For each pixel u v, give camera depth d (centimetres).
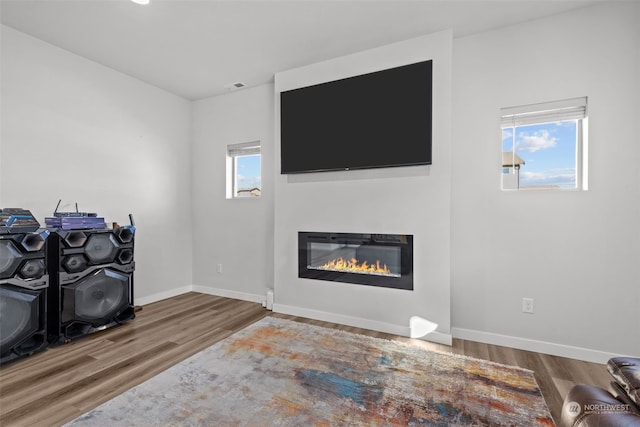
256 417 155
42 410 161
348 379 191
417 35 258
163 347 238
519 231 242
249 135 371
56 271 243
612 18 214
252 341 248
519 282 242
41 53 266
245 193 390
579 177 234
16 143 251
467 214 258
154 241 366
